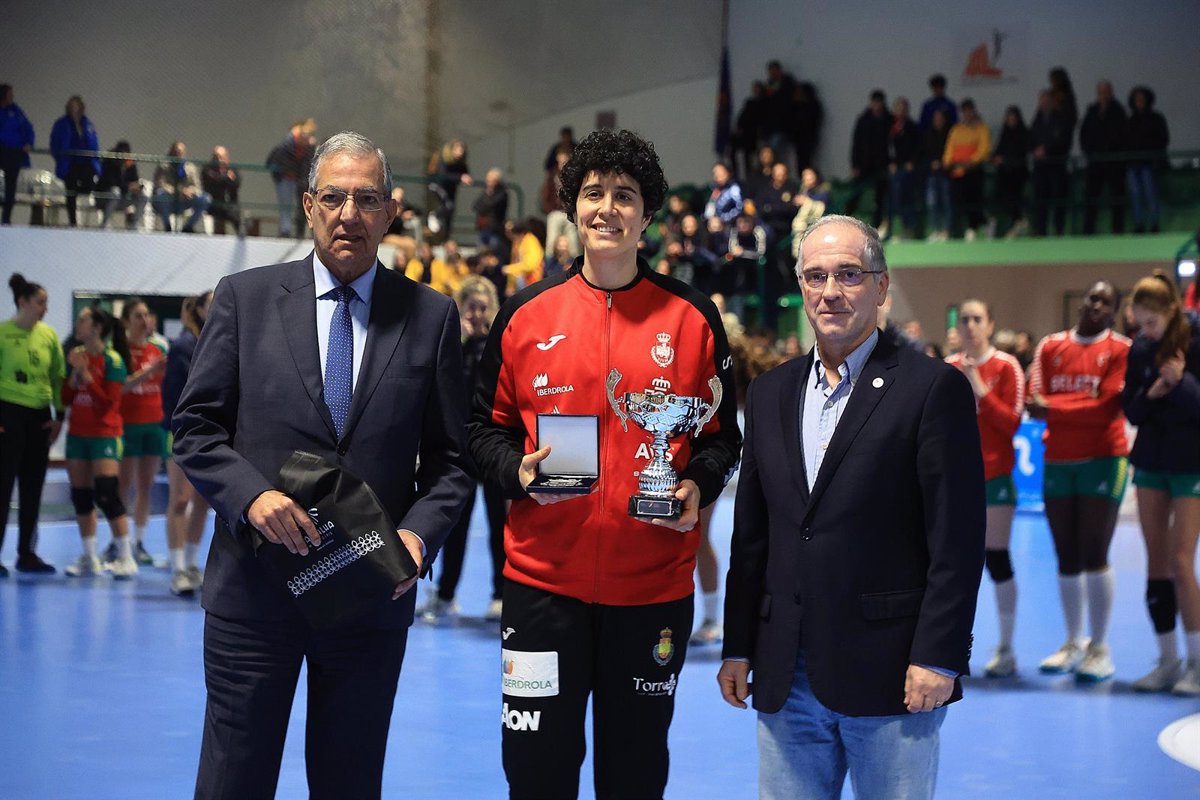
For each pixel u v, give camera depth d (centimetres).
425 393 282
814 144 1931
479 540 1100
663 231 1688
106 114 1460
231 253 1497
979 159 1697
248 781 271
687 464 291
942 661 250
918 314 1911
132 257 1472
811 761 271
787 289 1639
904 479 260
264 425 273
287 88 1494
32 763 440
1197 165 1639
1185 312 555
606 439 282
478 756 455
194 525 786
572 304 288
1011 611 603
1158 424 559
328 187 273
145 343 945
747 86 2036
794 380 278
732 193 1620
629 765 284
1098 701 552
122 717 504
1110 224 1642
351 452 274
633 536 280
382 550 257
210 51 1475
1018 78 1883
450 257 1502
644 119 1973
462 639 668
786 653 266
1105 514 593
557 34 1764
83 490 867
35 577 856
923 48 1942
